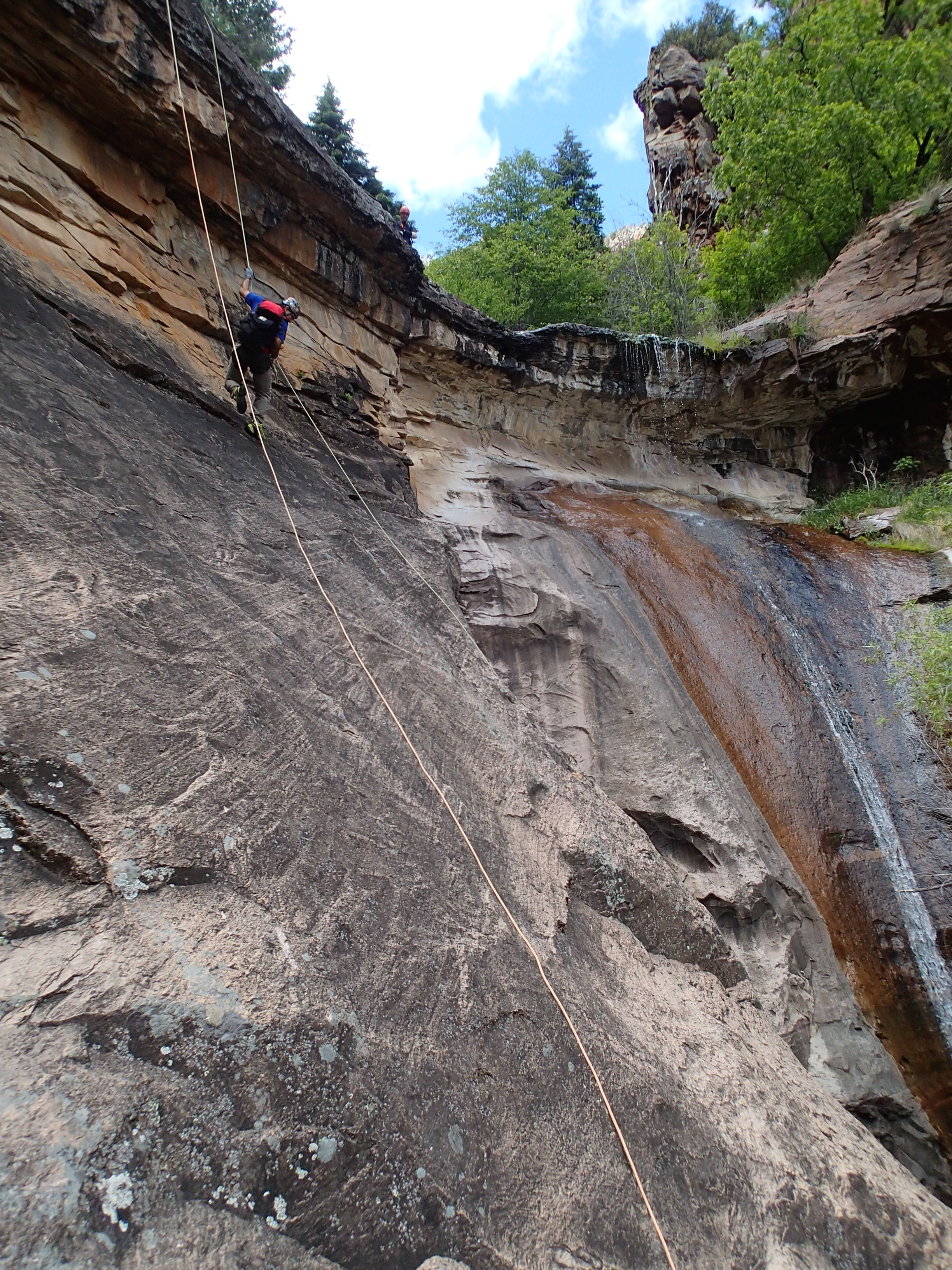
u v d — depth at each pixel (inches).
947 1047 268.8
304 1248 83.4
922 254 537.3
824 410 609.3
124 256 253.6
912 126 617.6
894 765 350.9
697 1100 150.4
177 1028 89.0
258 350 255.3
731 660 380.2
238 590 181.2
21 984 83.5
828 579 451.8
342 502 285.7
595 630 336.8
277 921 113.2
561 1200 113.5
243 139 281.9
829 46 622.8
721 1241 126.7
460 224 907.4
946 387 583.8
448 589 296.8
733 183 670.5
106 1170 73.9
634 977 179.3
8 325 183.9
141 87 238.8
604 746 305.7
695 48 1047.6
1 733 103.0
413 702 202.8
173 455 207.3
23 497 144.9
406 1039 114.1
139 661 134.8
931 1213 158.2
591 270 809.5
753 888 260.4
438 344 451.8
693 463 613.9
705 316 722.8
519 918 161.0
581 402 552.7
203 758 128.1
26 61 221.0
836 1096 231.6
